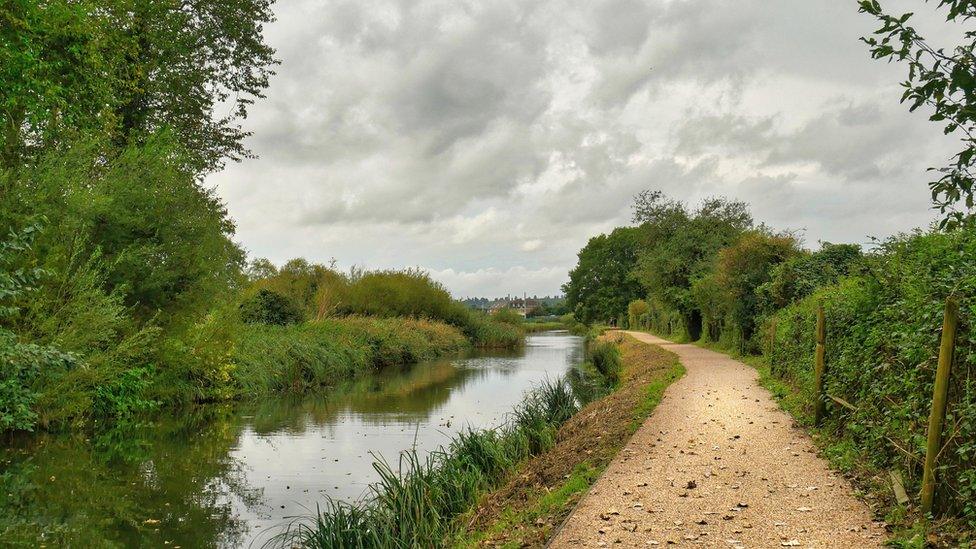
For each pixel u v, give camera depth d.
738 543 5.36
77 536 7.87
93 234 15.25
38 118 13.51
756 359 22.81
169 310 16.88
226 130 24.27
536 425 12.01
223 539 7.79
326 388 22.69
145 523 8.36
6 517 8.55
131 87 18.28
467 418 16.16
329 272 40.59
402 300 44.44
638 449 8.95
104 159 17.03
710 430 10.16
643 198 51.12
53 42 13.95
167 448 12.73
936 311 5.71
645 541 5.48
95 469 11.02
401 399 19.73
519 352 44.09
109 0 17.59
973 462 5.14
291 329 26.86
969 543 4.71
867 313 8.64
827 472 7.51
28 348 10.70
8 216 12.91
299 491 9.73
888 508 5.97
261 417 16.42
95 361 13.91
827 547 5.18
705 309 34.38
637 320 66.06
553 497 7.06
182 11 21.75
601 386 21.33
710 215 45.28
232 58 23.50
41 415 13.54
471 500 8.20
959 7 3.58
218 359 18.89
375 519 6.79
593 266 82.12
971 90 3.67
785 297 22.62
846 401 8.91
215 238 17.77
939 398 5.36
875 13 3.96
